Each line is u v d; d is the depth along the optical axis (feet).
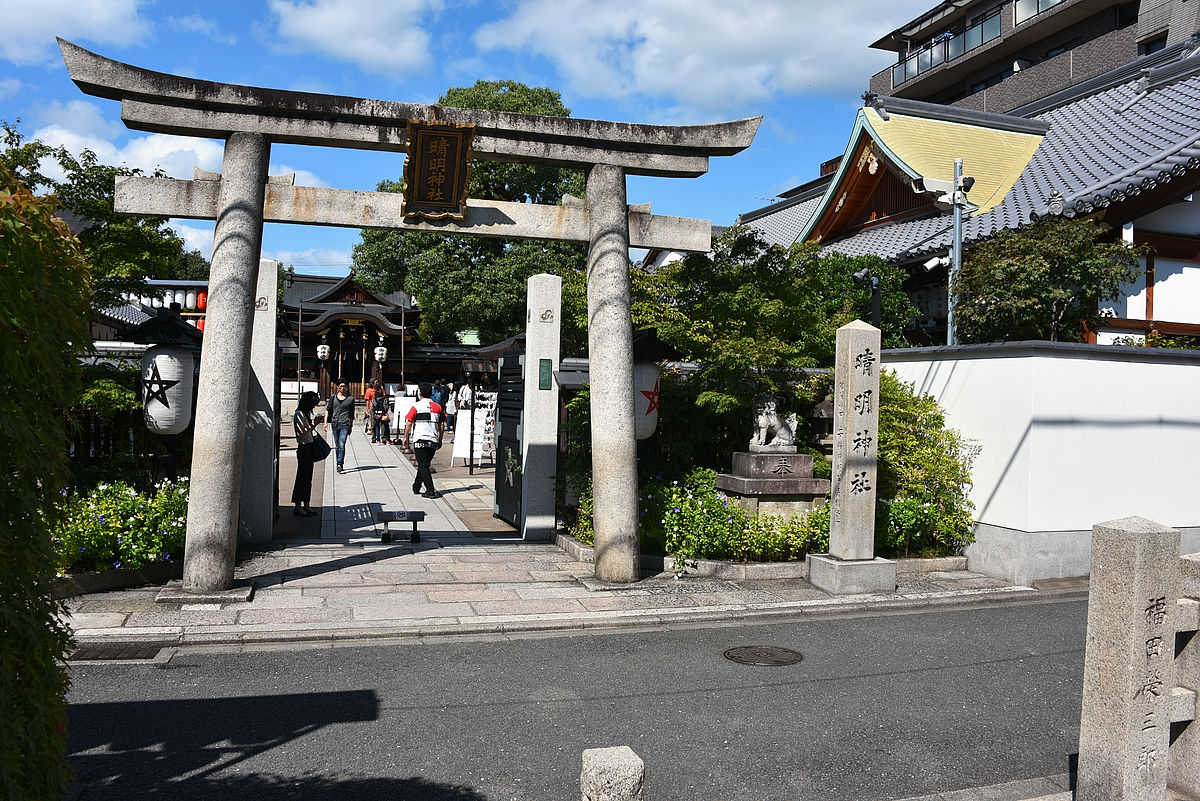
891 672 20.79
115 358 34.06
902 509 32.55
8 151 31.32
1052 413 30.83
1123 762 12.21
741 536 30.83
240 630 22.02
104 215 33.73
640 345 31.35
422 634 22.84
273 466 34.88
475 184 99.50
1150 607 12.34
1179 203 49.88
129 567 25.91
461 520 41.50
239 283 25.46
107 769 14.42
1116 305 48.19
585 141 29.01
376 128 26.78
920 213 65.92
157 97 24.79
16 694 8.99
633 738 16.39
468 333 173.68
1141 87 65.62
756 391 34.24
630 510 29.09
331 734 16.16
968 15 121.70
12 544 8.80
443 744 15.84
